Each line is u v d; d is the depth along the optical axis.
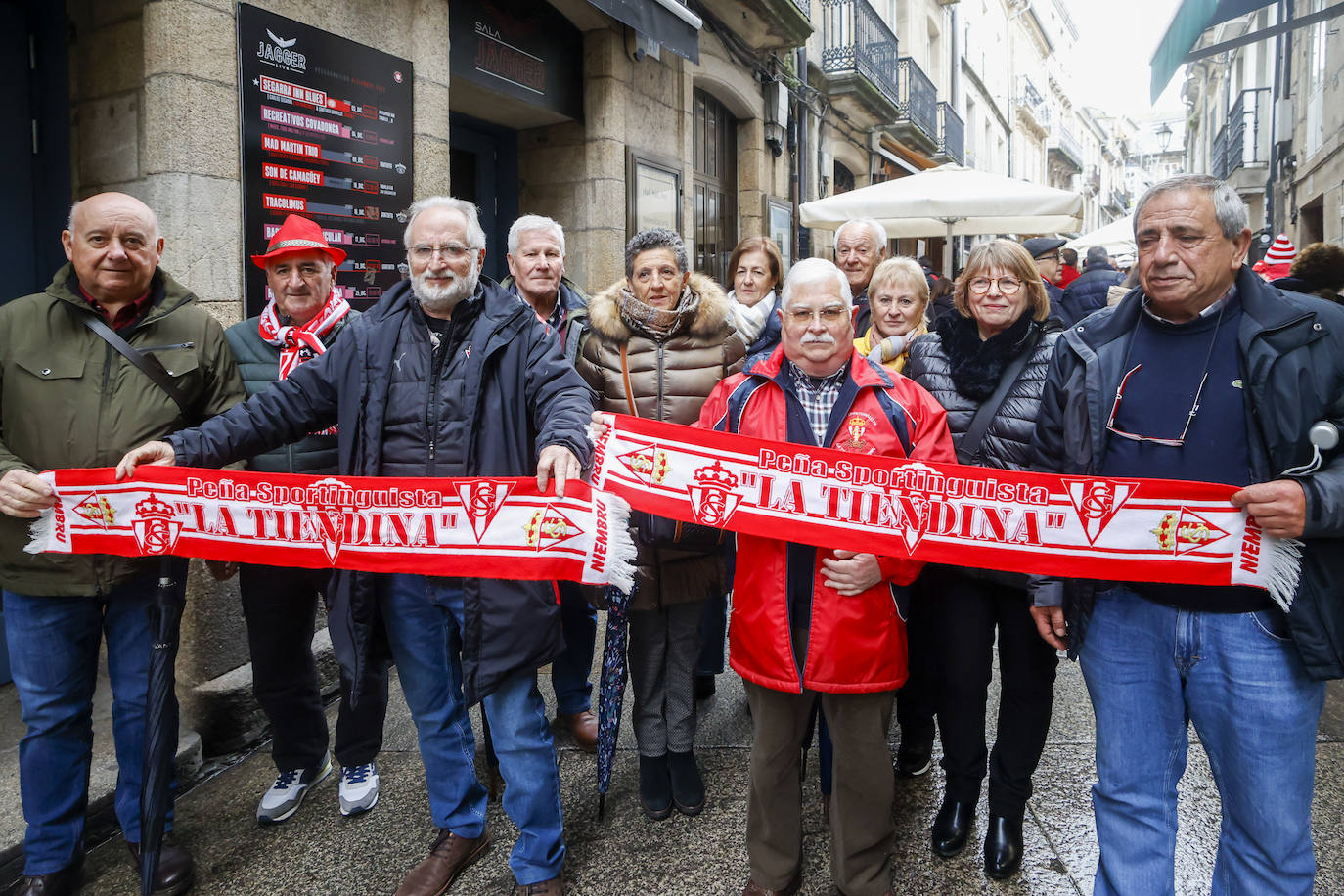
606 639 2.49
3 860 2.27
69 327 2.24
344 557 2.15
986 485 1.90
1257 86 17.22
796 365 2.14
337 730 2.64
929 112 14.43
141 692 2.29
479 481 2.09
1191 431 1.68
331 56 3.70
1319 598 1.56
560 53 5.61
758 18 7.52
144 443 2.23
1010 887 2.23
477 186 5.99
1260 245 12.53
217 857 2.46
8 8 3.36
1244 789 1.65
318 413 2.23
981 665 2.30
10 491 2.09
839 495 2.03
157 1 3.07
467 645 2.07
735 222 8.66
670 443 2.16
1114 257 11.20
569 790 2.77
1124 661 1.81
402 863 2.42
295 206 3.57
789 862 2.13
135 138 3.25
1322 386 1.53
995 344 2.27
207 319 2.41
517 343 2.16
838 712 2.04
